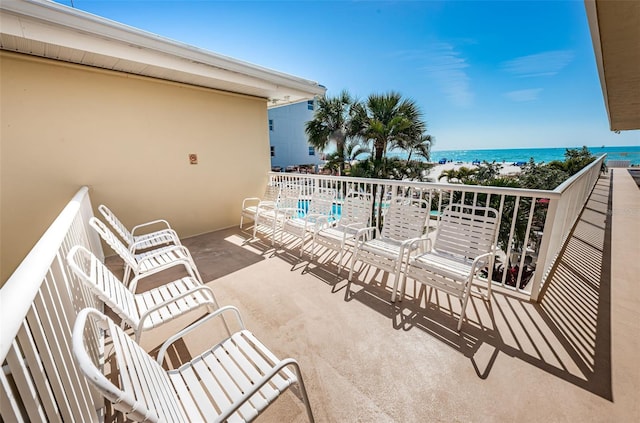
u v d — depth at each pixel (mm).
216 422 837
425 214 2613
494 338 1854
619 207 5695
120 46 2592
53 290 1066
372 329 1982
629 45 2244
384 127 7977
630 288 2420
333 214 3715
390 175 8617
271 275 2902
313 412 1368
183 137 4113
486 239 2207
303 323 2068
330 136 9664
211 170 4516
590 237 3781
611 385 1457
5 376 688
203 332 1999
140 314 1583
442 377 1553
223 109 4523
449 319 2082
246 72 3512
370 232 3051
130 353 973
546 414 1318
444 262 2236
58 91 3041
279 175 5047
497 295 2367
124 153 3590
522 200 5621
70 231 1711
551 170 11672
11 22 2080
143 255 2586
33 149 2967
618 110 5348
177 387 1118
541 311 2125
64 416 965
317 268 3062
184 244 4016
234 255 3537
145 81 3646
